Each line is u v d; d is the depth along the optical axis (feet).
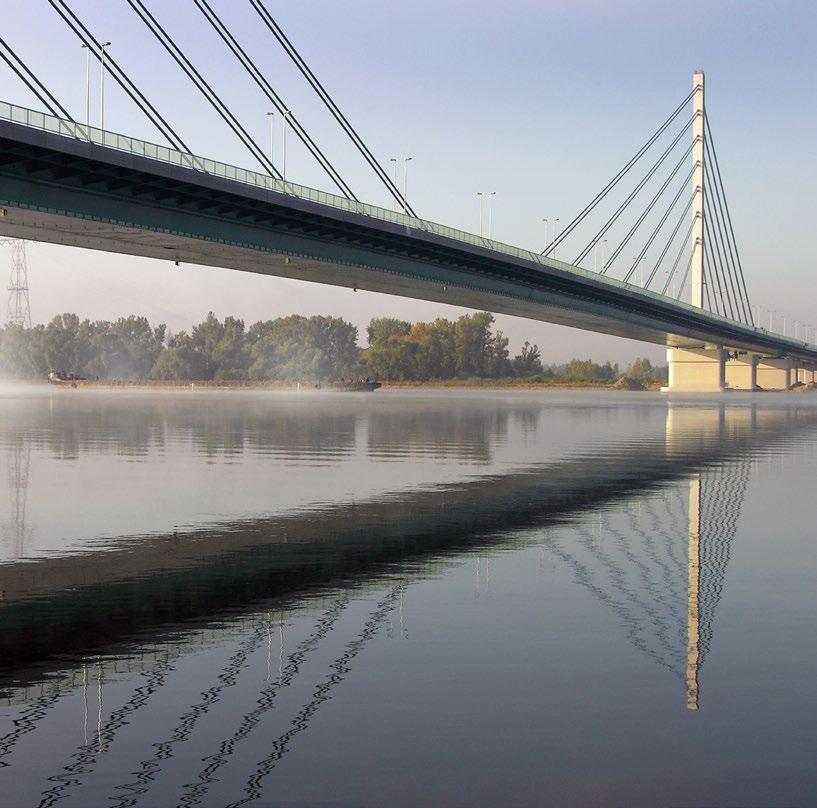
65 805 31.19
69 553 72.90
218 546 75.61
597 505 99.35
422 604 56.59
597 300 420.36
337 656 46.14
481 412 347.97
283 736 36.29
